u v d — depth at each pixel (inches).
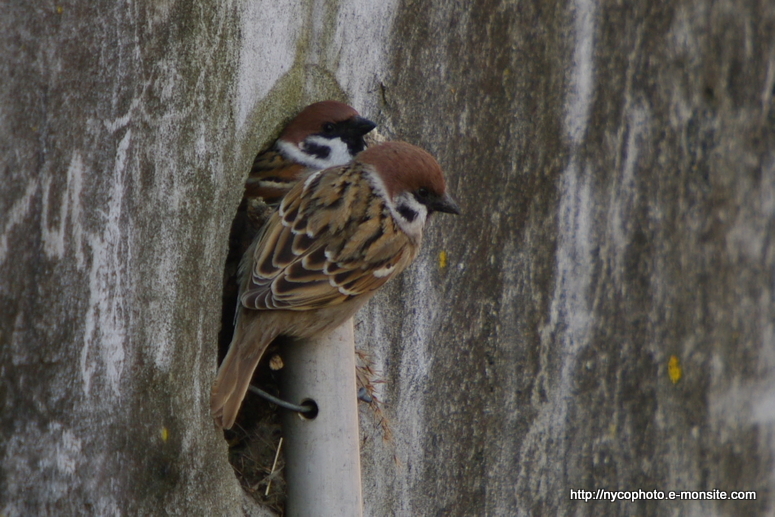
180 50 214.1
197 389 229.1
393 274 290.4
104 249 197.9
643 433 426.0
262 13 253.0
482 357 350.9
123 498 204.8
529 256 366.3
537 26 360.5
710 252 453.4
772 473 485.7
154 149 209.0
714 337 459.2
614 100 398.9
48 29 182.9
